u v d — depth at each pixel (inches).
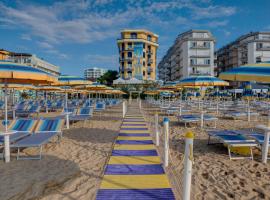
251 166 179.2
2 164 182.2
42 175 157.6
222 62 2942.9
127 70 2496.3
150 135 299.6
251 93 1068.5
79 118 372.2
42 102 832.3
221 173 164.9
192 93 1411.2
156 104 896.3
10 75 161.5
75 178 153.4
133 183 142.9
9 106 861.2
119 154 206.4
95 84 628.4
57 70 2864.2
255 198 128.4
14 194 130.0
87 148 235.0
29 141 200.8
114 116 550.0
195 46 2287.2
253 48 2267.5
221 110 556.4
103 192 131.3
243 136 213.2
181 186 140.3
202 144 250.7
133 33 2539.4
